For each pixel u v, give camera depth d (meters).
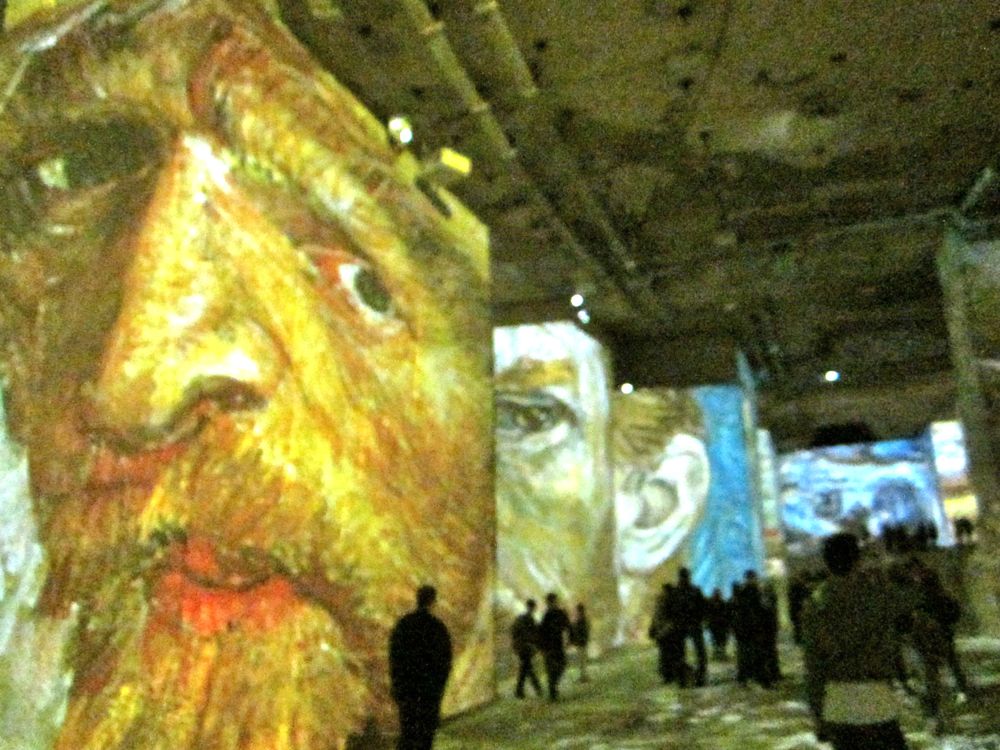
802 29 9.86
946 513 28.67
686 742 8.57
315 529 7.18
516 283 17.23
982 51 10.32
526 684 13.49
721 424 20.50
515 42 9.85
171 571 5.85
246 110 7.24
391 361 8.83
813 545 34.72
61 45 5.66
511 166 12.16
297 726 6.63
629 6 9.41
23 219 5.25
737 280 18.08
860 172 13.34
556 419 17.39
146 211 6.12
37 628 4.96
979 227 14.71
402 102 10.61
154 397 5.89
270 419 6.84
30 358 5.15
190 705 5.80
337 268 8.20
